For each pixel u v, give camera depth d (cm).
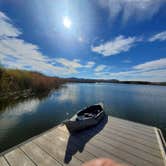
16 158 291
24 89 1859
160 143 352
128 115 1153
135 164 272
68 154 307
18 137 635
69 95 2097
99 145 345
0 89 1426
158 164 271
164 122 986
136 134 409
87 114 554
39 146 340
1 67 1543
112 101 1772
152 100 1934
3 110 1052
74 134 410
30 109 1120
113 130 440
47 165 271
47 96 1803
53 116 967
